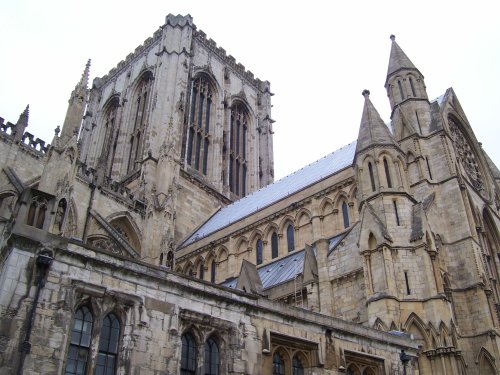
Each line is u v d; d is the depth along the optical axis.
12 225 27.75
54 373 24.73
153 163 100.75
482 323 52.75
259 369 32.44
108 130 130.25
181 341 30.11
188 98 118.56
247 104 136.75
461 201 60.06
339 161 81.81
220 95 128.00
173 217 82.44
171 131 101.38
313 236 70.94
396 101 72.38
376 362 39.25
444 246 58.38
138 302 29.06
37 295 25.39
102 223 73.00
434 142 65.62
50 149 60.47
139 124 119.19
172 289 30.80
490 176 78.38
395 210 56.16
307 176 86.75
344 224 69.25
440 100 78.00
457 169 64.94
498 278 67.19
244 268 59.38
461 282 56.03
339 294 56.97
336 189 71.19
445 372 45.19
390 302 48.94
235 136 130.50
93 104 134.75
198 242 89.94
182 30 124.69
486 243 65.81
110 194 79.75
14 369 23.53
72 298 26.67
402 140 66.94
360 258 56.38
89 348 26.70
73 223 70.75
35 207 28.00
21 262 25.77
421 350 47.06
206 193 110.06
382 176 58.78
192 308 31.16
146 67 126.31
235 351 31.84
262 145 136.12
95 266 28.33
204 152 118.88
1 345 23.67
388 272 50.84
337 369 36.16
